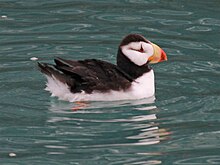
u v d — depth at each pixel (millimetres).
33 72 16578
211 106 15125
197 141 13609
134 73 15617
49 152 13117
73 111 14875
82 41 18297
